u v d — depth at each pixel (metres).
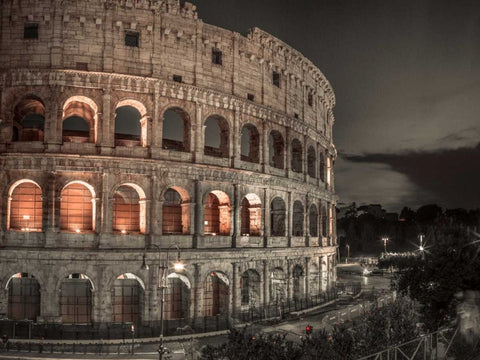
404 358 32.59
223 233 71.38
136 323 62.78
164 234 64.62
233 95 70.31
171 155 64.25
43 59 60.62
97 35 61.75
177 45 65.88
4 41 60.88
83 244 59.22
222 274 69.69
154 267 61.16
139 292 63.97
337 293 94.94
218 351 29.78
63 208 63.28
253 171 71.94
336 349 30.69
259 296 73.06
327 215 97.50
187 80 66.31
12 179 59.53
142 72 63.16
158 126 63.50
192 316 63.75
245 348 28.86
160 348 47.00
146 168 62.28
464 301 37.47
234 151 70.88
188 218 65.38
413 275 41.66
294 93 84.25
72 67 60.56
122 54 62.47
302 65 86.62
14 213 62.84
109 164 60.47
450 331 36.75
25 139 70.44
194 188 65.94
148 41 63.75
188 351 49.62
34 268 57.88
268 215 75.38
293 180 80.38
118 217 66.94
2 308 57.41
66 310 62.31
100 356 49.53
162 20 64.75
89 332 56.53
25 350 51.75
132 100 63.06
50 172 59.19
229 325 63.62
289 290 78.25
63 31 60.97
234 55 71.75
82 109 67.56
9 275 57.81
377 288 110.88
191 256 64.06
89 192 64.31
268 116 76.56
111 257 59.16
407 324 35.66
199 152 66.50
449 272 38.59
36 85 60.41
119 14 62.62
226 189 69.81
